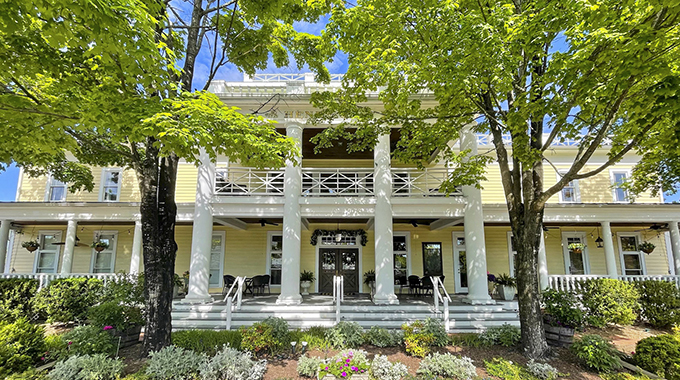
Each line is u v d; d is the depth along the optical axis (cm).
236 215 1018
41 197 1397
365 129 791
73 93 469
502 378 565
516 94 710
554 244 1407
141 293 855
